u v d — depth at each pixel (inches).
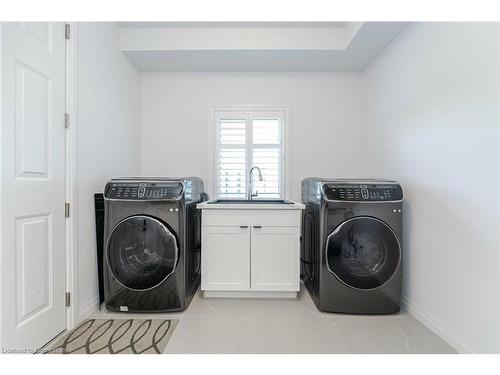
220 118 125.8
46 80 64.7
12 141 55.0
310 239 94.6
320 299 82.7
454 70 67.4
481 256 59.5
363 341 68.4
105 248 81.1
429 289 75.5
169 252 80.0
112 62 98.7
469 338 62.3
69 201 72.5
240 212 89.4
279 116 125.5
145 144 125.7
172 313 81.8
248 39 105.6
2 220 52.8
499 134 55.6
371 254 83.5
